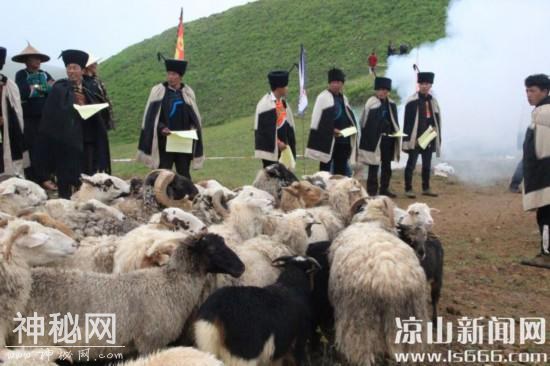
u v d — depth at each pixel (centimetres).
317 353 541
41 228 452
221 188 723
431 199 1323
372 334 485
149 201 680
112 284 454
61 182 804
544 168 830
